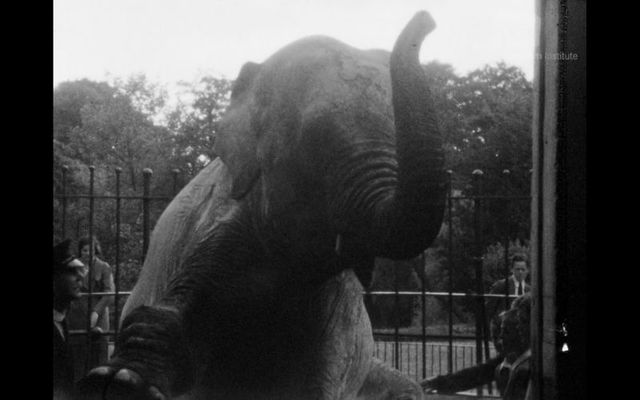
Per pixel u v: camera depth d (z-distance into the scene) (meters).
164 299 6.45
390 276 15.56
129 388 6.11
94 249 11.17
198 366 6.48
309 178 5.76
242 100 6.37
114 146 13.49
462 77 17.56
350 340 6.66
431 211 5.01
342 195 5.56
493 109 17.44
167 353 6.29
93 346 10.18
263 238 6.16
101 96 13.60
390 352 14.27
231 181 6.43
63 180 10.77
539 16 5.08
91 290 10.20
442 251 16.09
